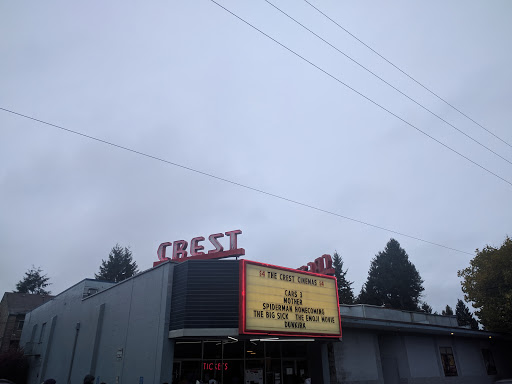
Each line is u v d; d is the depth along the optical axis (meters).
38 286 83.56
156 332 15.98
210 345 17.23
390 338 23.03
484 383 27.12
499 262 27.88
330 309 17.92
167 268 16.84
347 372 18.72
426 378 22.94
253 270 15.75
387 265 62.16
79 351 23.33
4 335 44.78
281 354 18.39
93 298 23.81
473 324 70.81
